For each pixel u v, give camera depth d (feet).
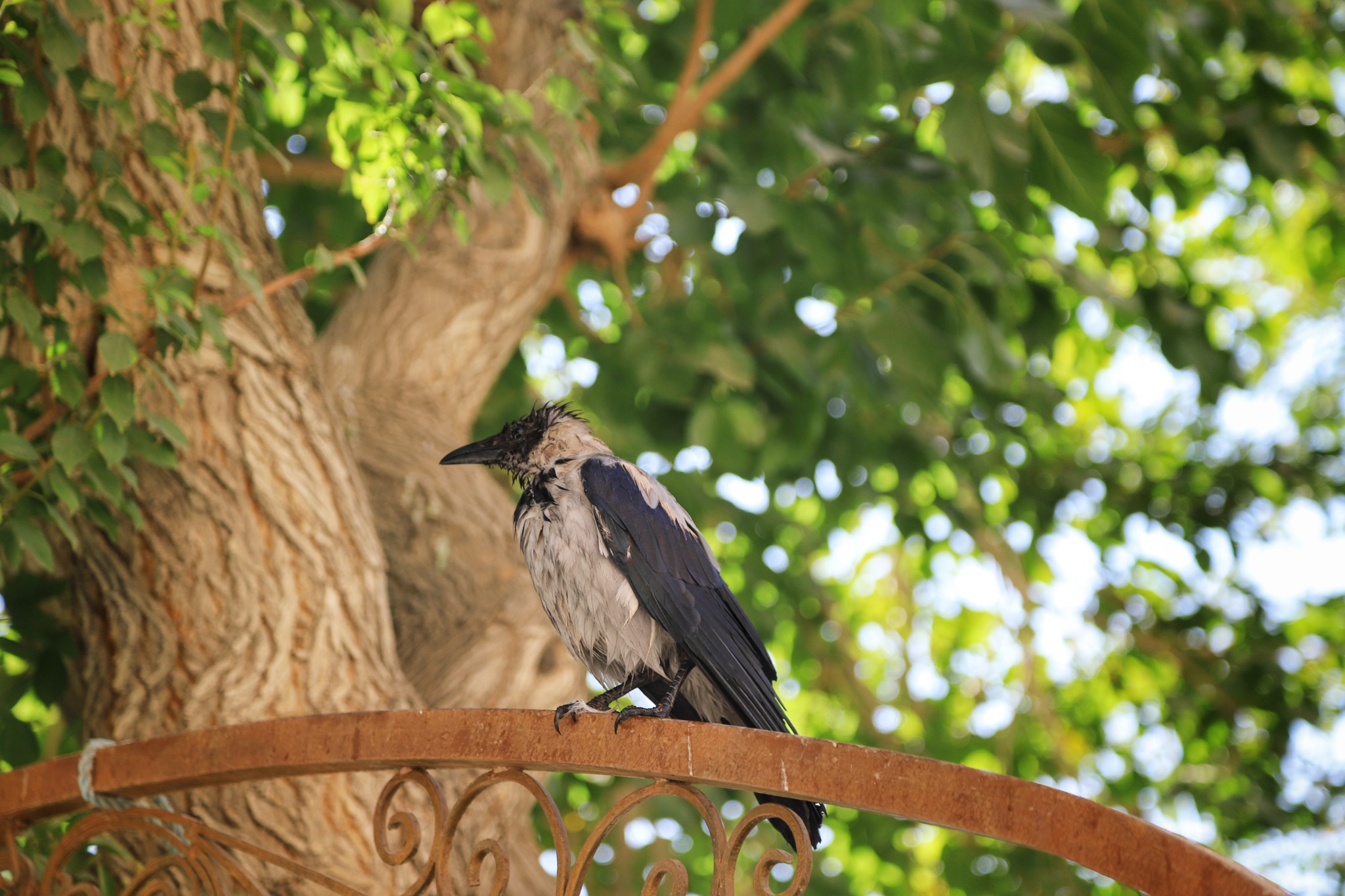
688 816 45.24
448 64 33.35
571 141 35.01
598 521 22.35
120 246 22.75
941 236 40.78
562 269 40.93
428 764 16.47
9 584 24.61
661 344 39.29
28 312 20.58
